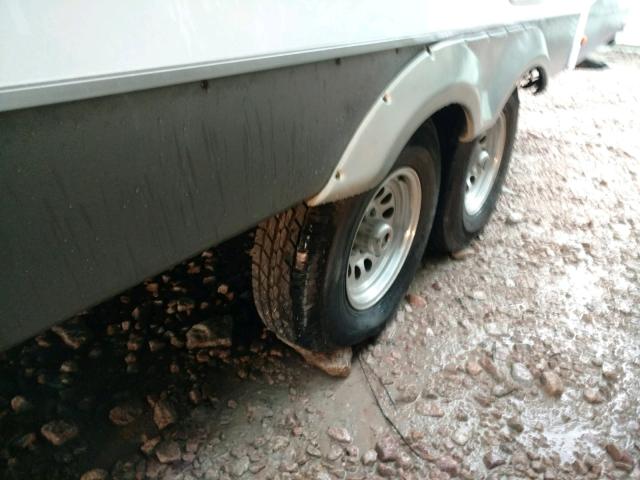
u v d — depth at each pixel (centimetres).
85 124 79
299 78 115
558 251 297
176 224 102
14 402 185
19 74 71
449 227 254
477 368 211
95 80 77
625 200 360
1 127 71
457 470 173
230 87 99
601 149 445
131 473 169
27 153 74
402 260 224
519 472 174
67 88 75
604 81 660
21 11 73
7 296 81
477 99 202
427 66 161
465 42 182
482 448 181
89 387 197
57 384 197
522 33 235
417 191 212
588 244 301
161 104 88
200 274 259
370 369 211
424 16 156
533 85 301
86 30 78
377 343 224
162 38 86
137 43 83
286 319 180
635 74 701
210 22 94
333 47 120
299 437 181
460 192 244
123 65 81
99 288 94
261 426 185
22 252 80
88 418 185
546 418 194
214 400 194
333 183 143
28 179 76
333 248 166
